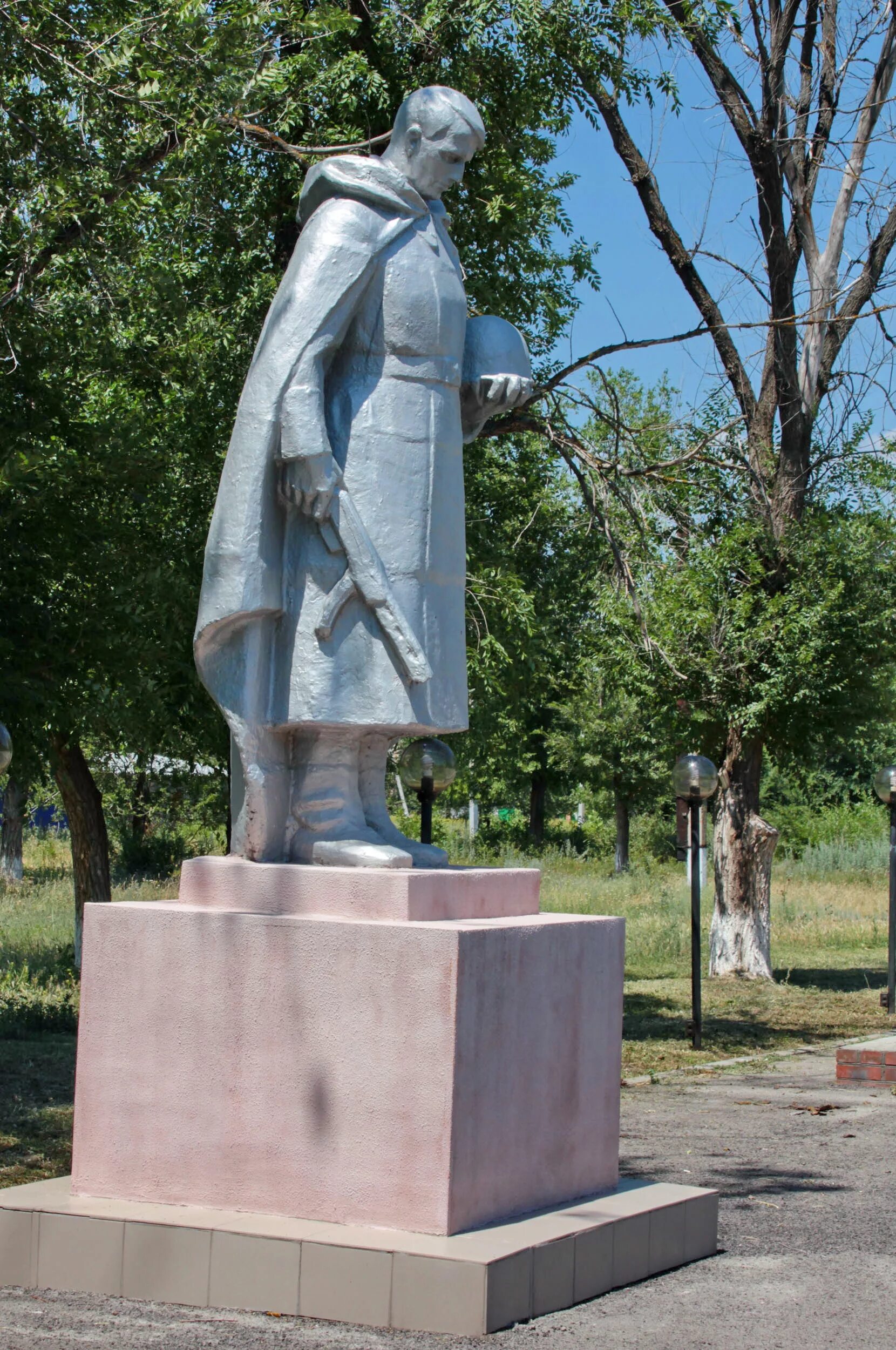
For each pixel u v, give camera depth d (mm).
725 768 21266
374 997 5391
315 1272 5121
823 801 47094
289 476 5938
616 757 40656
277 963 5547
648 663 20094
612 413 17000
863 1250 6594
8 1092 10688
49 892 31000
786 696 20047
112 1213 5473
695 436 17859
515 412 15125
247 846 5992
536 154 16812
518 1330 5051
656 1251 5977
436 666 6055
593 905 28609
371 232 6043
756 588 20750
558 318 17234
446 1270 4977
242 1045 5574
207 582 5969
